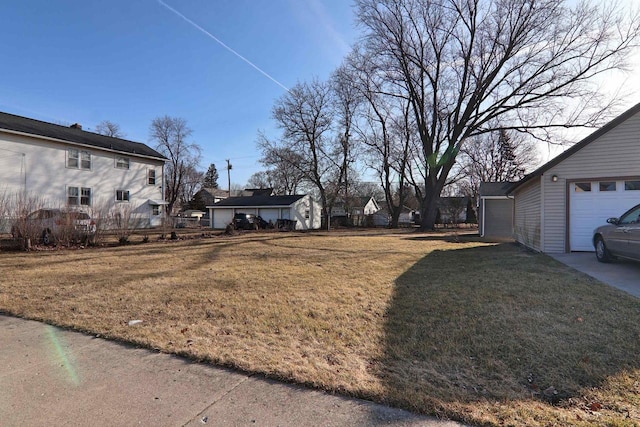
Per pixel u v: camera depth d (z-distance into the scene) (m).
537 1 19.69
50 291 5.71
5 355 3.27
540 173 10.38
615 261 8.03
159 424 2.21
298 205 35.00
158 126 42.19
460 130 24.22
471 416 2.26
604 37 18.33
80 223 12.85
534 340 3.48
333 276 6.94
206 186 73.56
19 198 13.05
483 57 22.50
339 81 29.25
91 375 2.87
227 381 2.75
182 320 4.24
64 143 22.36
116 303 4.98
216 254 10.73
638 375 2.77
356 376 2.80
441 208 45.72
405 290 5.67
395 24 23.50
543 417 2.24
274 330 3.89
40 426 2.20
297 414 2.30
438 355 3.20
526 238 12.79
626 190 9.55
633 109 9.22
